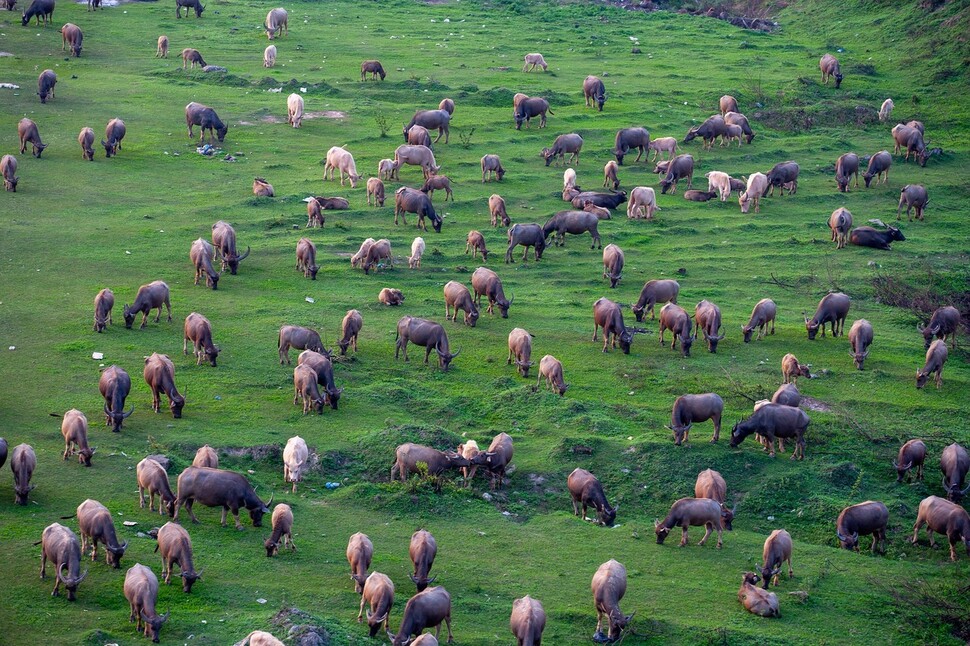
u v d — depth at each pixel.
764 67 94.69
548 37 101.38
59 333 44.59
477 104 80.81
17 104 73.50
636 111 81.00
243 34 95.81
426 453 35.75
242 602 28.27
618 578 28.89
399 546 32.25
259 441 37.16
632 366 45.91
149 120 73.00
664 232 61.84
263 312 48.28
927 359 45.66
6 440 35.69
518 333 44.41
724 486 35.06
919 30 101.31
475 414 41.31
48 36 90.25
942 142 80.50
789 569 32.56
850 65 95.00
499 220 60.69
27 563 28.89
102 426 37.28
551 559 32.47
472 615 29.05
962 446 39.88
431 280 53.47
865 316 53.59
